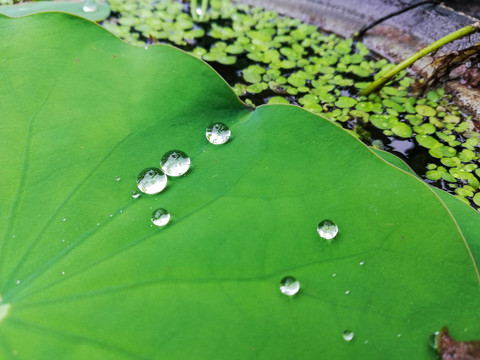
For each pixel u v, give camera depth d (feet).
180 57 0.59
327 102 0.79
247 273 0.49
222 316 0.48
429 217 0.51
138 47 0.60
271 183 0.53
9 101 0.56
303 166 0.53
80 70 0.58
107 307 0.48
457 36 0.73
